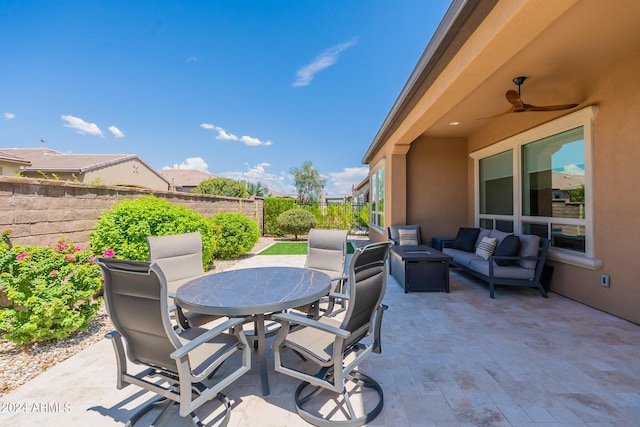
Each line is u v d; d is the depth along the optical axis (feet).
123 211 15.16
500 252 16.35
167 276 11.45
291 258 27.40
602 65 13.03
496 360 9.31
